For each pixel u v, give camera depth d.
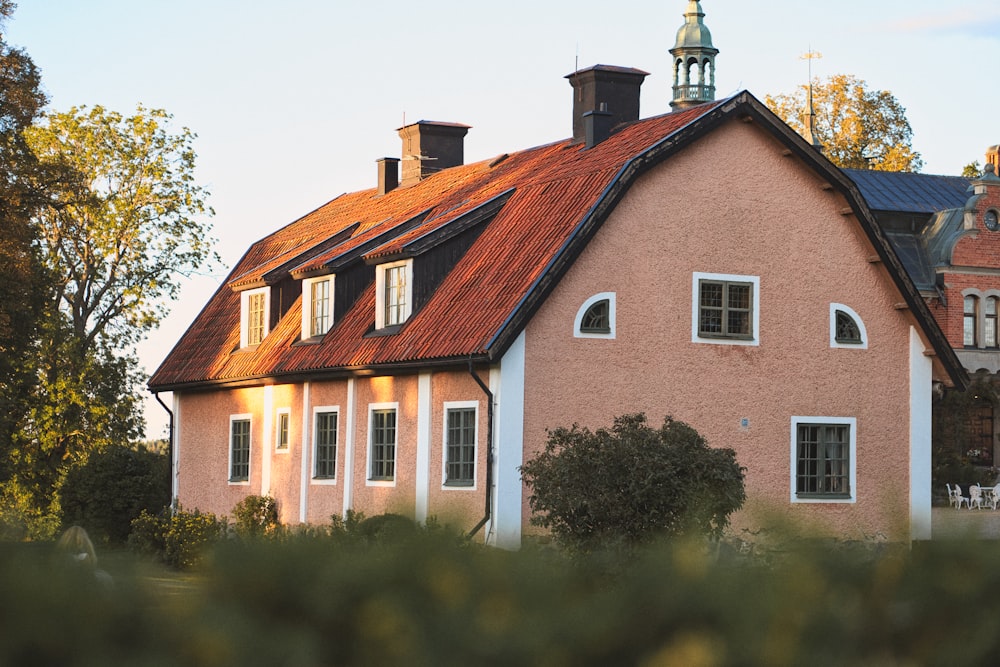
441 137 38.78
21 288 37.56
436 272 27.09
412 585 4.30
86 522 31.16
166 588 4.09
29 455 47.94
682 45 53.62
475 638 4.20
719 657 4.31
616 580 4.50
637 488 16.81
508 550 4.61
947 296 42.94
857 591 4.77
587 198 25.41
